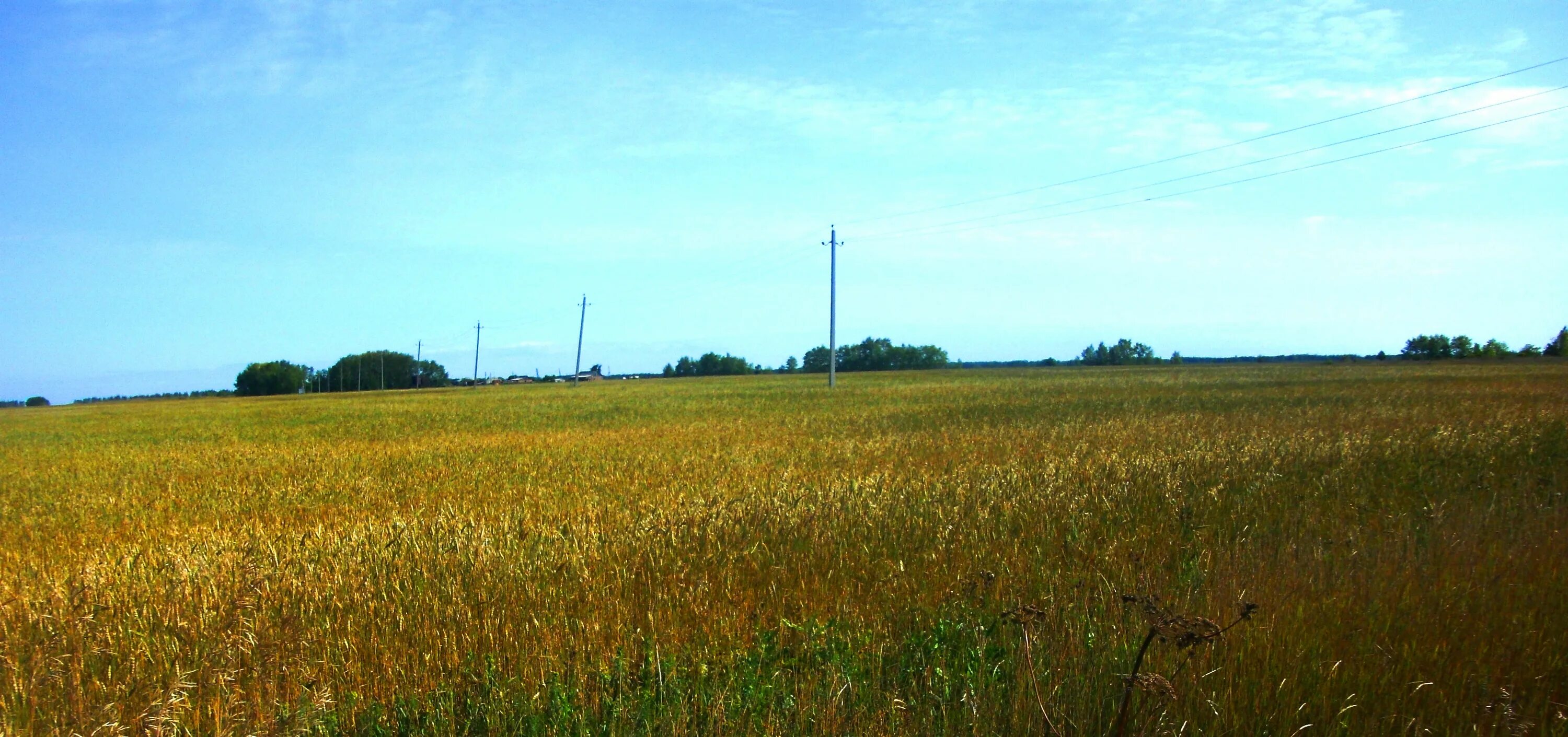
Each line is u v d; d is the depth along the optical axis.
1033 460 15.09
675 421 31.86
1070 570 7.02
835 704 4.57
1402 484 10.57
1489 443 13.80
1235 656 4.80
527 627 6.03
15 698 5.18
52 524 13.06
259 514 13.16
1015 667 4.90
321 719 4.95
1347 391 37.28
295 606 6.76
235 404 70.75
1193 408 29.36
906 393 48.22
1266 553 6.99
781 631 5.82
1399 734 4.20
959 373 92.31
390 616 6.43
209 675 5.34
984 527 8.77
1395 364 84.88
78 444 30.19
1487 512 8.01
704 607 6.45
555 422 33.56
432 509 12.89
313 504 14.05
